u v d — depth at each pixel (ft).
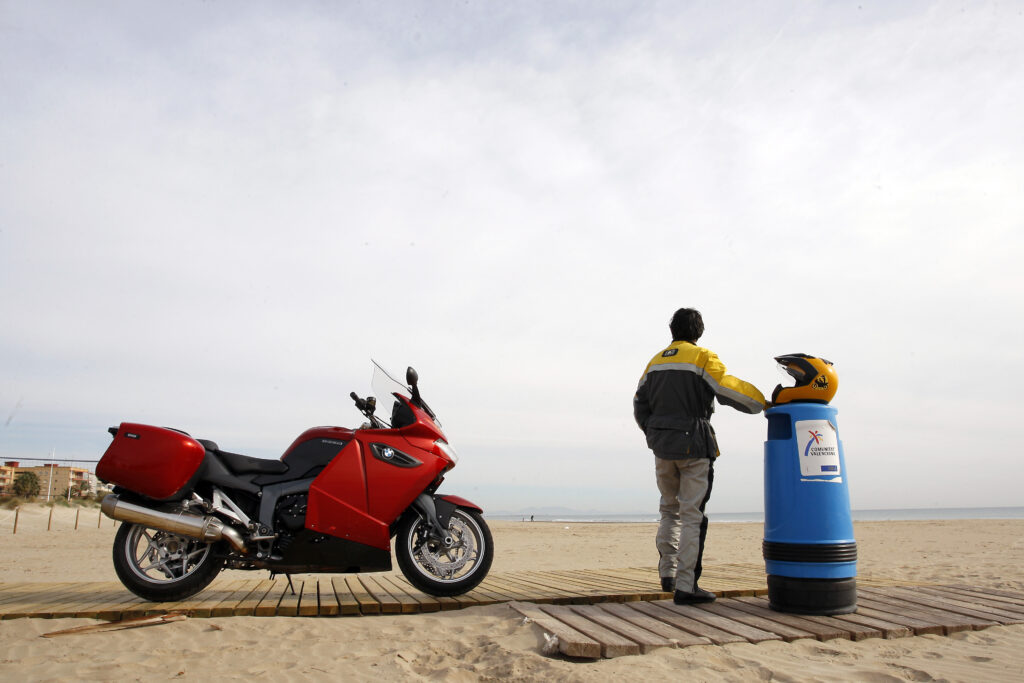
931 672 9.71
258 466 14.61
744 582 17.33
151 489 13.80
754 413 13.80
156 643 11.51
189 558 14.26
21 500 82.02
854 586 13.26
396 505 14.60
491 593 15.30
